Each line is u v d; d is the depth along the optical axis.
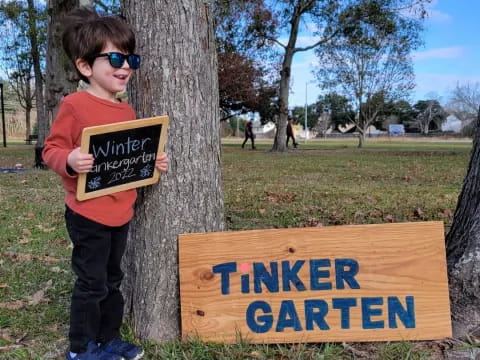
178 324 2.42
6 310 2.82
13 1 16.56
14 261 3.82
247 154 19.06
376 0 18.81
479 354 2.20
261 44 21.16
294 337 2.36
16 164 12.88
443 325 2.33
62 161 1.90
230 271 2.38
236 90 25.58
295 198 6.67
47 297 3.05
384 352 2.25
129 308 2.49
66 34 2.02
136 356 2.21
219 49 21.44
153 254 2.40
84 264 2.04
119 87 2.05
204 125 2.43
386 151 21.39
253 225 4.98
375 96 27.56
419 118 64.56
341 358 2.24
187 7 2.30
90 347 2.12
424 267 2.35
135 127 2.05
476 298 2.45
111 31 1.98
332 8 19.42
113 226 2.07
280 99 20.98
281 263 2.38
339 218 5.36
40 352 2.33
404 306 2.35
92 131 1.88
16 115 45.97
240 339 2.35
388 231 2.35
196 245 2.38
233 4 18.86
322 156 17.34
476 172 2.62
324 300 2.37
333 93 30.03
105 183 2.03
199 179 2.43
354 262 2.36
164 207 2.38
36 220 5.28
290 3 19.64
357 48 25.53
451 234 2.75
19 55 28.30
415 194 6.91
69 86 10.06
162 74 2.31
